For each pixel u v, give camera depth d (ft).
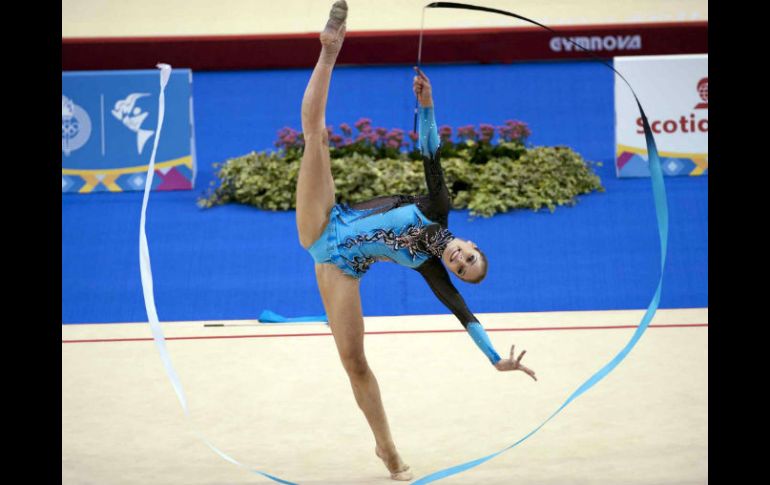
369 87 89.97
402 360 55.98
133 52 90.53
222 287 67.97
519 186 76.28
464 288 67.05
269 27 95.20
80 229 73.77
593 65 91.25
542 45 91.04
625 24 90.33
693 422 46.09
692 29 89.86
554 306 65.00
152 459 43.24
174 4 102.17
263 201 77.15
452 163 77.36
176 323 63.72
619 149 78.02
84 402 50.24
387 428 40.75
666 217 38.42
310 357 56.95
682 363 54.08
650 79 77.56
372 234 39.11
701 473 40.45
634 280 67.31
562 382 51.93
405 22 95.50
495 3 99.50
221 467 42.37
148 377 53.93
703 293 65.82
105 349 58.75
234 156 82.79
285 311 65.62
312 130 38.75
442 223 38.78
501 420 47.21
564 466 41.65
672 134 77.87
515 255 70.33
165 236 73.26
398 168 77.36
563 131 84.28
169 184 79.10
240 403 50.11
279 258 70.90
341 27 38.04
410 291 67.15
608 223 73.36
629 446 43.60
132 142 78.59
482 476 40.75
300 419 47.96
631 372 53.01
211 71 92.48
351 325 39.91
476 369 54.29
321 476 41.27
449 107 87.35
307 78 91.61
